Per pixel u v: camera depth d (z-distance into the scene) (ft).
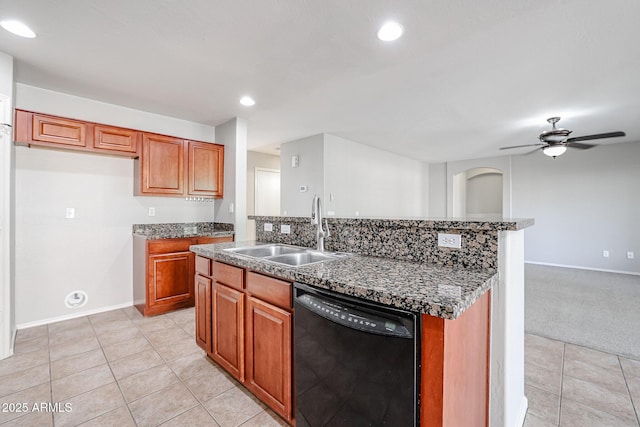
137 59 7.45
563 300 11.94
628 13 5.63
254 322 5.37
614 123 12.98
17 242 8.88
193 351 7.60
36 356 7.28
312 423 4.25
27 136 8.31
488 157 21.94
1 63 7.07
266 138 16.02
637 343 8.13
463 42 6.70
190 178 11.66
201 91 9.45
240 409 5.47
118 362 7.04
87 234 10.16
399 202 21.11
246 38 6.55
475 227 4.32
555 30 6.21
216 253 6.23
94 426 5.01
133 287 11.10
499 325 4.19
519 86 9.09
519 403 5.09
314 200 6.47
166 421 5.16
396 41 6.66
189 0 5.34
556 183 19.27
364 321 3.48
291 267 4.65
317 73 8.24
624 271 17.08
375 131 14.57
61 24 6.03
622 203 17.21
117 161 10.77
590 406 5.57
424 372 3.08
